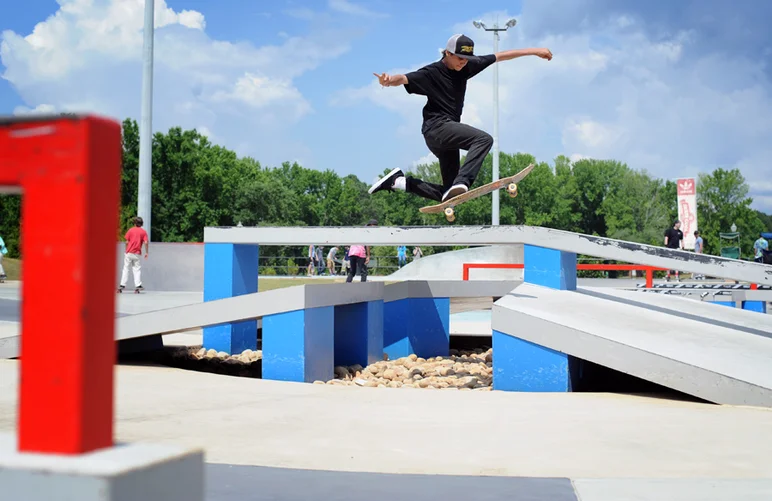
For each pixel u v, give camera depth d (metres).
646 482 3.48
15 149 1.36
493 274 31.30
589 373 8.24
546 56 7.26
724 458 4.02
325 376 8.27
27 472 1.30
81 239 1.31
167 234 67.50
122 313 12.86
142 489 1.34
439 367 9.38
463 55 7.05
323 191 98.81
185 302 15.71
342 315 9.51
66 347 1.33
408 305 11.07
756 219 84.19
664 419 5.27
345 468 3.80
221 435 4.62
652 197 84.38
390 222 97.31
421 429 4.88
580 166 90.44
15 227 55.41
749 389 5.94
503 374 7.41
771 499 3.14
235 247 10.00
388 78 7.01
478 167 7.11
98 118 1.34
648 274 14.92
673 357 6.36
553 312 7.64
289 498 3.19
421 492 3.30
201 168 69.31
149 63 18.58
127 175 66.19
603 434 4.71
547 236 9.19
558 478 3.57
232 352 10.04
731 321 8.82
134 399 6.01
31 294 1.35
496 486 3.42
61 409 1.34
